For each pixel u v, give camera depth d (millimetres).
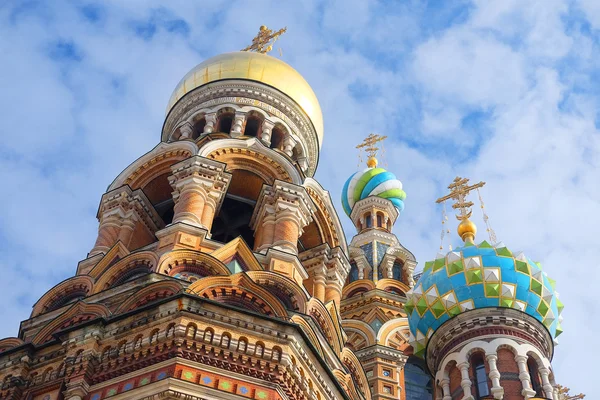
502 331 36875
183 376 23375
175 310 24969
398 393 37156
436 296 38750
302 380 25078
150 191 36156
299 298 28781
